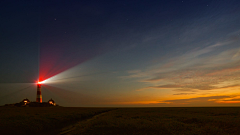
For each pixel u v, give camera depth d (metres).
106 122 30.52
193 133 20.77
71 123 35.84
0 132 22.75
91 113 59.44
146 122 29.20
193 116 41.19
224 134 19.78
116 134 21.39
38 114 48.31
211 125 26.16
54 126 30.89
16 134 22.92
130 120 32.72
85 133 22.42
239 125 25.50
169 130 22.64
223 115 44.84
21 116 39.84
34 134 24.31
